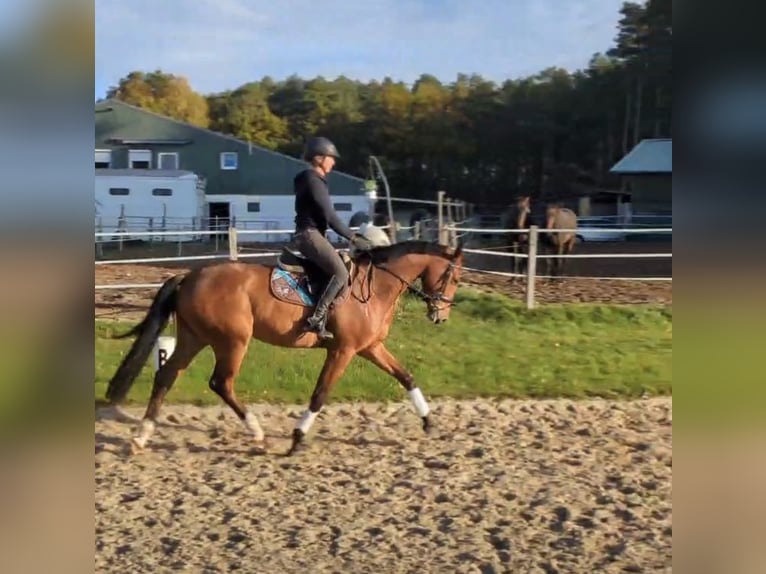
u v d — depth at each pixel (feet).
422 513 19.04
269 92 260.42
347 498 20.13
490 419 27.04
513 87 243.19
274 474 21.99
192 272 23.52
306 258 23.79
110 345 35.55
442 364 33.42
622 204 138.51
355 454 23.67
